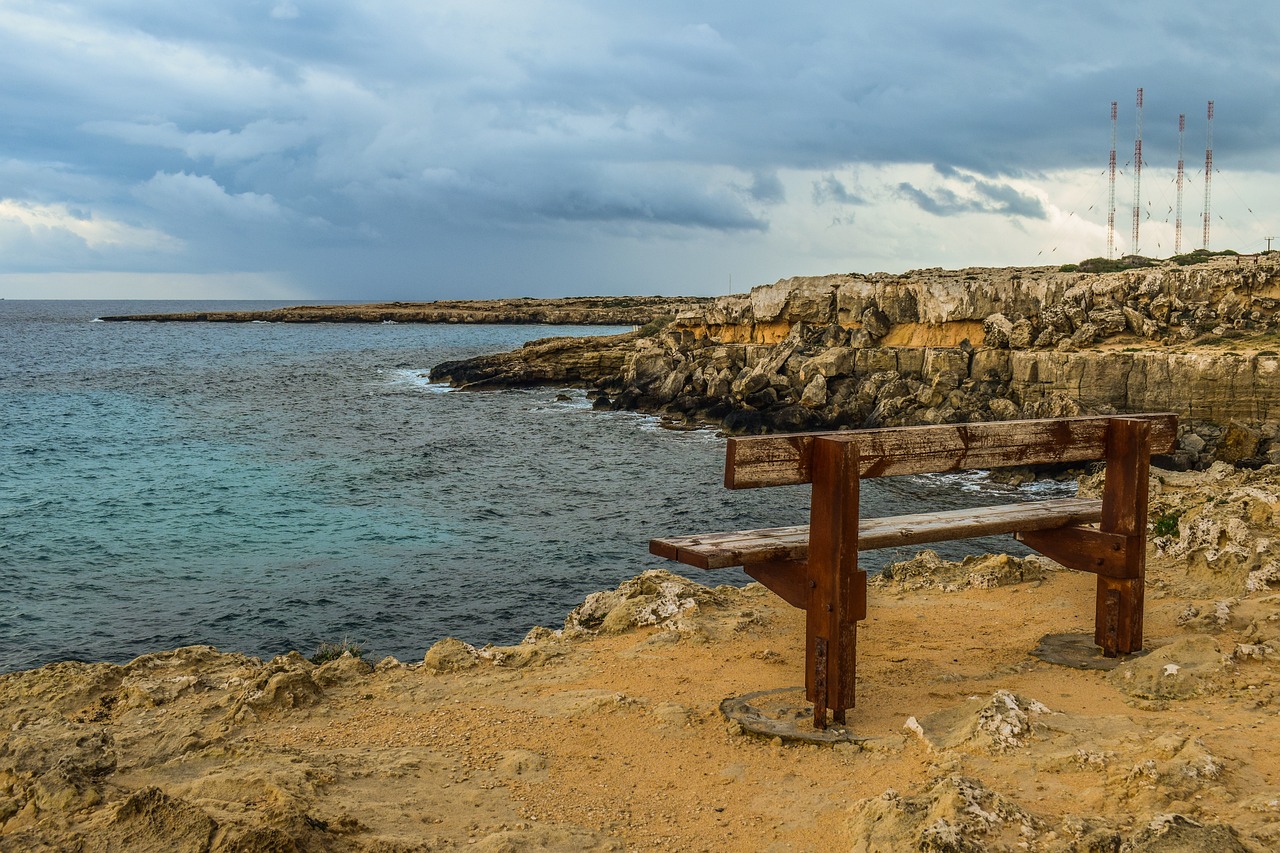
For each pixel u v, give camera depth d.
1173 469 34.50
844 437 5.76
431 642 18.64
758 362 51.28
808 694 5.96
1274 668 6.30
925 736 5.52
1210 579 8.66
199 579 22.42
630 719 6.22
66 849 4.23
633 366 58.03
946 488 33.94
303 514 29.19
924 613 8.55
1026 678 6.59
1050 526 7.07
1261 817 4.18
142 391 63.28
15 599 20.78
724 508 30.98
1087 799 4.57
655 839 4.65
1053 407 39.16
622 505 31.33
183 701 6.76
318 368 82.56
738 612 8.69
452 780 5.39
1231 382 35.12
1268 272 40.97
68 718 6.51
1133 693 6.10
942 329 46.81
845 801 4.92
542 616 20.23
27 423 47.75
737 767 5.45
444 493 32.78
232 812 4.52
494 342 120.88
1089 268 62.84
